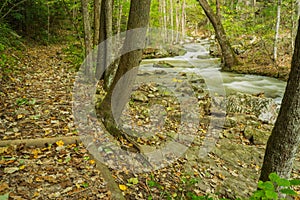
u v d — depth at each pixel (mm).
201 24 29266
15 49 10336
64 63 10133
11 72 7426
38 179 2895
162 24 21812
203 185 3809
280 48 13336
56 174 3041
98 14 8273
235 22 15148
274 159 2617
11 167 3020
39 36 14516
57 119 4602
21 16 12133
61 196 2719
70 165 3258
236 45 15008
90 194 2826
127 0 17203
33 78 7375
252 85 9570
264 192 1842
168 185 3559
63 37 16391
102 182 3059
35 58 10312
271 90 9055
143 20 4066
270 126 6133
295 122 2443
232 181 4090
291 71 2412
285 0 12766
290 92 2428
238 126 5953
